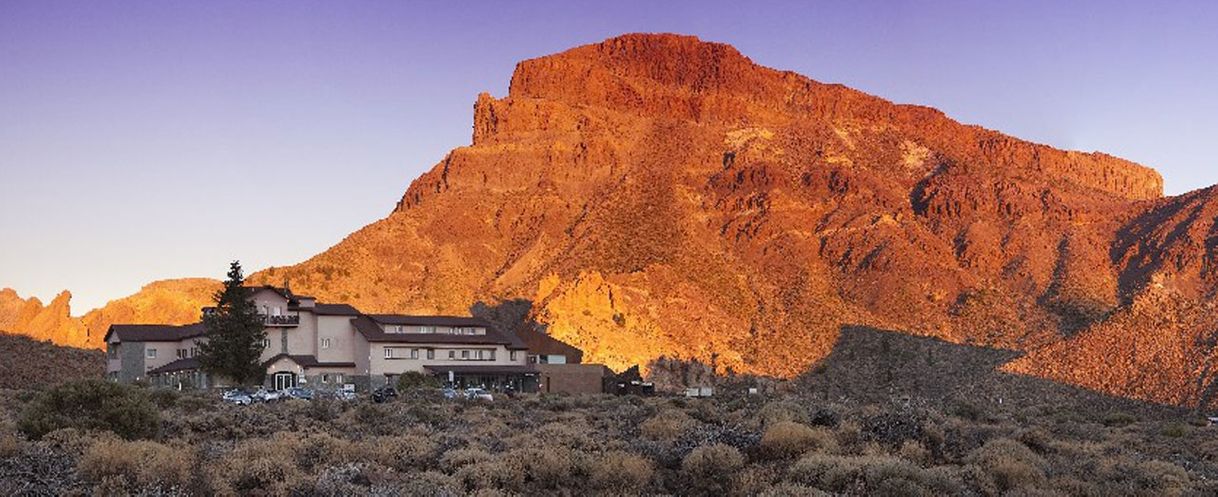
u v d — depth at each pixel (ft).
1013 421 223.92
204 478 78.02
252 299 291.38
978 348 539.29
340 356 309.83
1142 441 168.25
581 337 476.54
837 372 508.53
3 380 350.84
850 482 82.33
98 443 86.22
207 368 274.16
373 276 654.94
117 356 319.06
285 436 104.58
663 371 471.62
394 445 98.53
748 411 177.47
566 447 99.25
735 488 86.58
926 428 111.96
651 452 100.07
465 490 80.53
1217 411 391.45
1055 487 90.07
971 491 84.12
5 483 75.87
